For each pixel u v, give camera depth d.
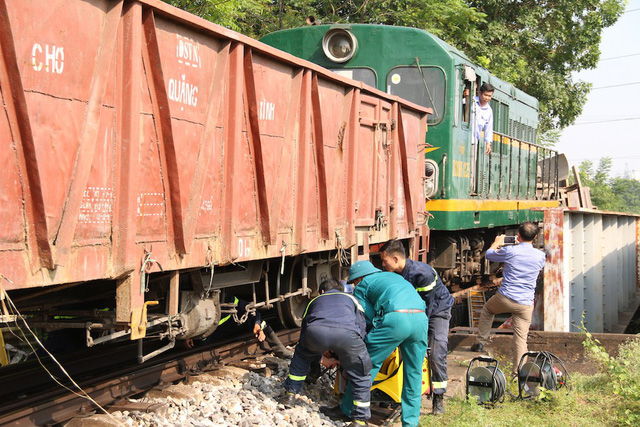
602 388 7.07
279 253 6.76
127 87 4.61
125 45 4.60
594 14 28.08
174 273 5.37
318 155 7.36
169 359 6.49
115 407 5.21
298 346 5.88
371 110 8.73
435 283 6.39
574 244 10.16
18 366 6.07
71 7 4.15
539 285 9.55
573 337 8.36
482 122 13.09
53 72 4.03
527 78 26.50
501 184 14.79
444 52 11.52
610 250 13.04
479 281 15.18
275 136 6.57
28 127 3.85
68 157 4.18
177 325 5.68
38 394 5.23
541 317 9.52
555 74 28.56
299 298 8.37
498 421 6.01
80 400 5.19
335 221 7.79
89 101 4.32
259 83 6.22
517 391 7.25
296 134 7.01
